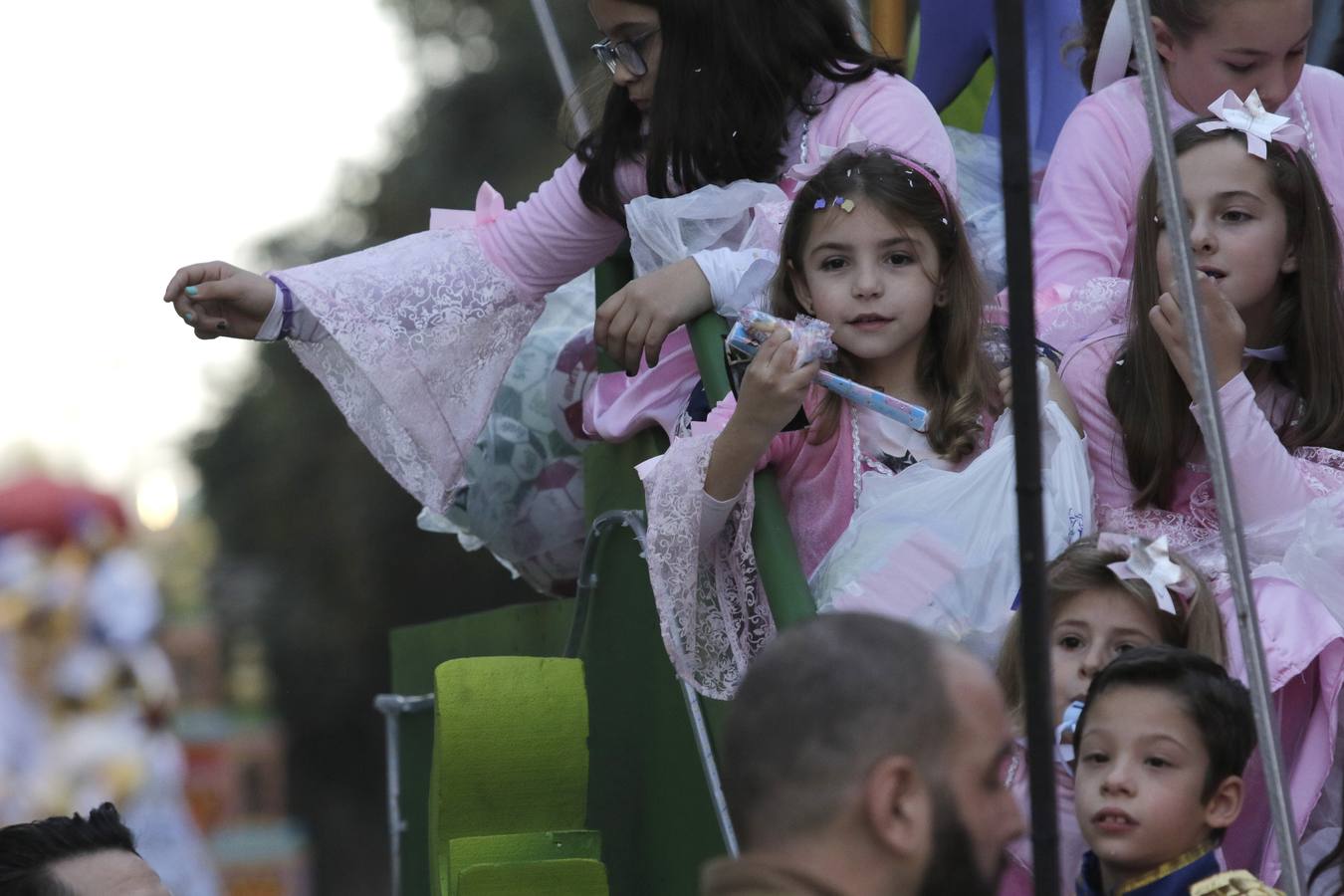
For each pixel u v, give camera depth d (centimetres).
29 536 3659
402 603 5288
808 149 1112
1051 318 1081
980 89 1561
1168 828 814
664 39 1107
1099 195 1150
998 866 577
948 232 1002
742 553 963
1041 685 614
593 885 1009
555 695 1045
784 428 975
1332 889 945
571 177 1204
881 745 563
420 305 1172
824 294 998
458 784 1026
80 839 912
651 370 1104
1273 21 1097
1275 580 947
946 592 953
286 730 5381
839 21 1134
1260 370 1042
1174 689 820
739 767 579
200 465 5553
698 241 1091
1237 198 1005
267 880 5109
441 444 1168
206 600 5375
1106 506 1029
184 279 1152
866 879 562
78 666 3503
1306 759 923
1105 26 1236
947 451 993
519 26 4553
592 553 1164
